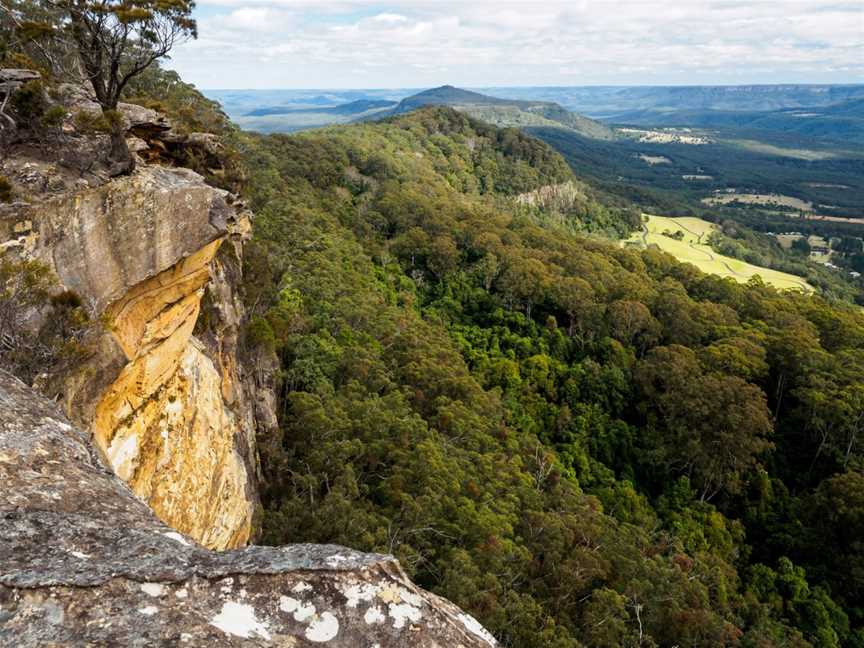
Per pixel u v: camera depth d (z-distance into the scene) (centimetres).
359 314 5978
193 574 559
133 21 1745
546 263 8550
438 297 8362
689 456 5275
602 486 5188
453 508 3481
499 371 6250
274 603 554
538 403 6050
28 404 905
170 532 688
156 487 1823
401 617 568
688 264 10250
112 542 625
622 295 7925
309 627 541
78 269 1470
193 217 1852
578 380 6469
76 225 1461
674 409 5638
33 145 1592
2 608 501
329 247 7488
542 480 4544
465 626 602
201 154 2811
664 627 3341
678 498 5109
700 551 4425
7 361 1181
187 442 2044
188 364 2138
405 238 9069
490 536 3316
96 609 513
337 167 11650
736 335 6775
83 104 2002
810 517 4806
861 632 3912
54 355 1272
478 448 4488
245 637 517
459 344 6850
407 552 2953
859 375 5784
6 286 1219
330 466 3578
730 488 5075
